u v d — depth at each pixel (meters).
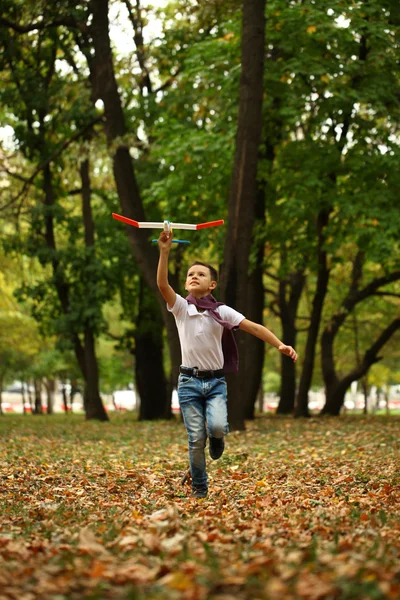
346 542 5.00
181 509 6.91
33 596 3.87
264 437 16.44
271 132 23.22
